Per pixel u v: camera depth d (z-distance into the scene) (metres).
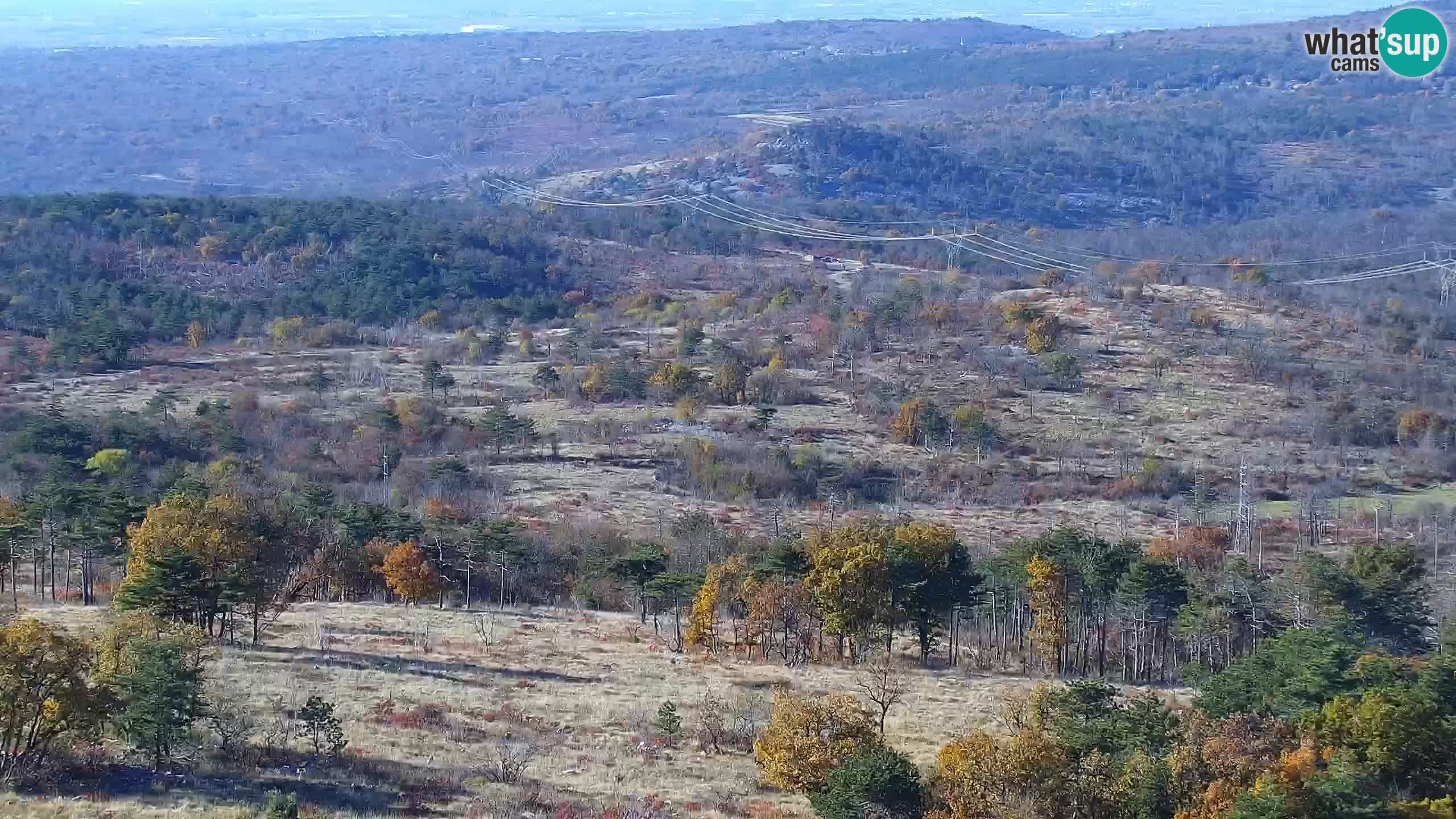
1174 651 74.06
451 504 98.88
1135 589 70.81
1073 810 42.69
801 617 72.50
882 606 70.19
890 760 44.34
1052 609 69.81
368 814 41.38
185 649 46.81
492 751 50.22
